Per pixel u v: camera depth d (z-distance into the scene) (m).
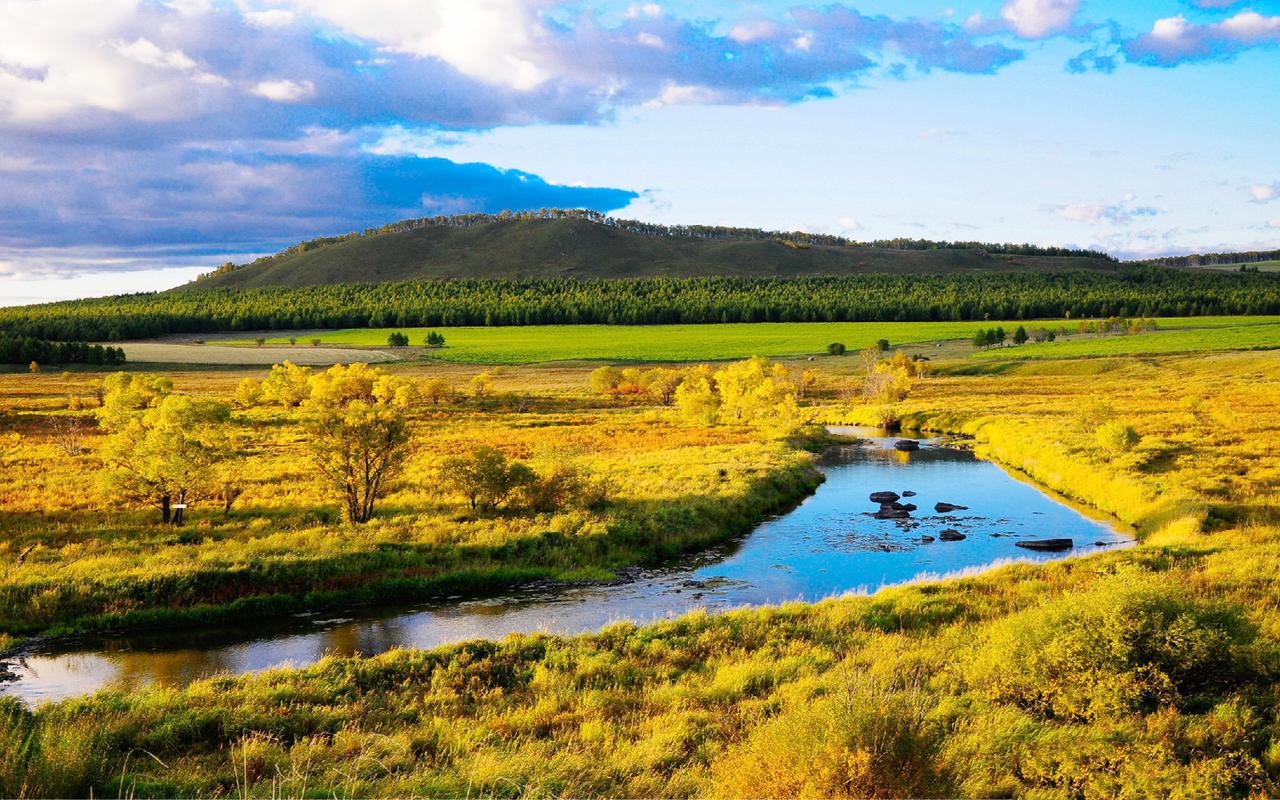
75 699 13.82
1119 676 11.30
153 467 28.06
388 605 22.36
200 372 139.38
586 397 98.56
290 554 24.20
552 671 15.23
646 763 10.41
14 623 19.44
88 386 107.50
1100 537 30.09
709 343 171.75
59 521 29.12
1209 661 11.70
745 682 13.82
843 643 16.14
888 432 71.06
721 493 35.97
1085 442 47.69
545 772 10.07
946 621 17.36
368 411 30.34
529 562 26.12
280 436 56.94
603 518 30.14
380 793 9.52
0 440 54.00
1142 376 104.69
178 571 22.09
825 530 32.56
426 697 13.98
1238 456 41.19
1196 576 18.44
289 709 13.46
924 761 8.90
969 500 38.84
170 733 12.02
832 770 8.63
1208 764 9.32
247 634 19.75
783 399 73.69
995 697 12.12
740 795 8.91
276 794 9.37
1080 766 9.62
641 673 15.02
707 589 23.94
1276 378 88.88
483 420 72.62
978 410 74.44
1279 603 15.98
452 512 31.17
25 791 9.10
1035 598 18.34
